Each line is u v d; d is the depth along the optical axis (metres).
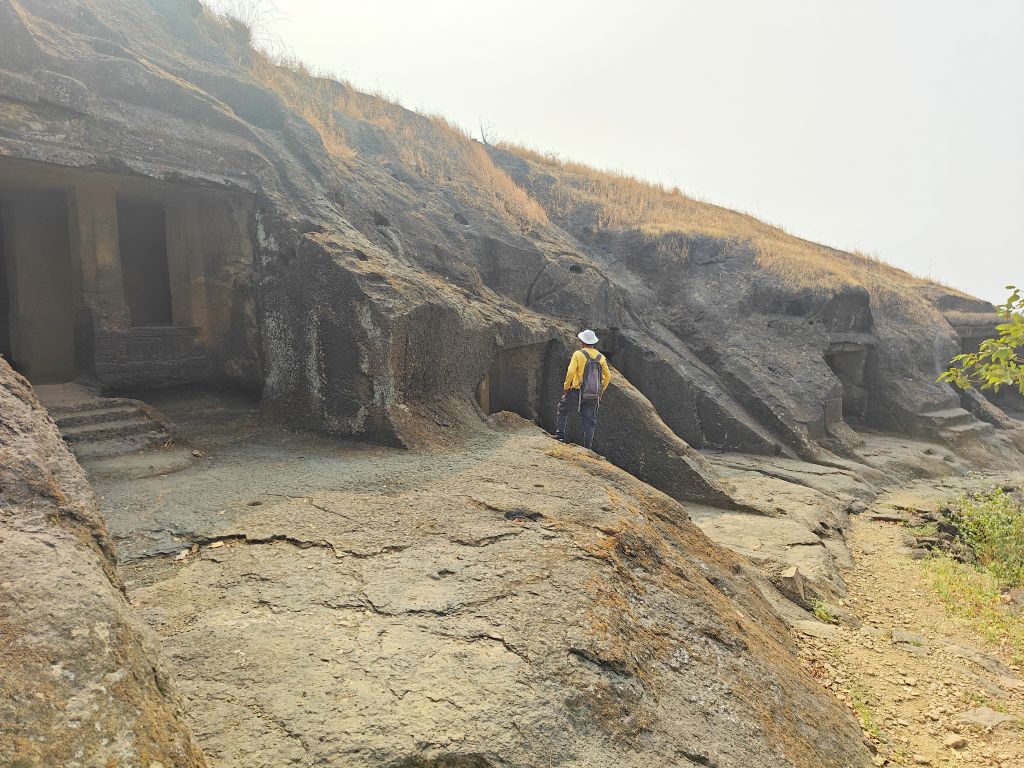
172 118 7.32
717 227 19.61
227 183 7.52
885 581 7.07
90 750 1.45
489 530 4.32
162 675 1.81
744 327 15.01
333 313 6.94
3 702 1.42
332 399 7.00
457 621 3.17
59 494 2.11
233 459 6.08
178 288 8.12
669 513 5.89
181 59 9.41
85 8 8.02
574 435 10.17
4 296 8.02
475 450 6.72
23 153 5.82
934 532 8.87
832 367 16.67
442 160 15.27
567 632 3.15
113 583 2.02
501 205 14.96
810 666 4.81
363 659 2.81
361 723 2.41
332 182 9.45
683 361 13.84
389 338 6.70
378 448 6.55
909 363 16.55
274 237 7.69
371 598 3.35
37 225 7.41
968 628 5.92
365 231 9.55
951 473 13.44
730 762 2.86
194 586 3.43
